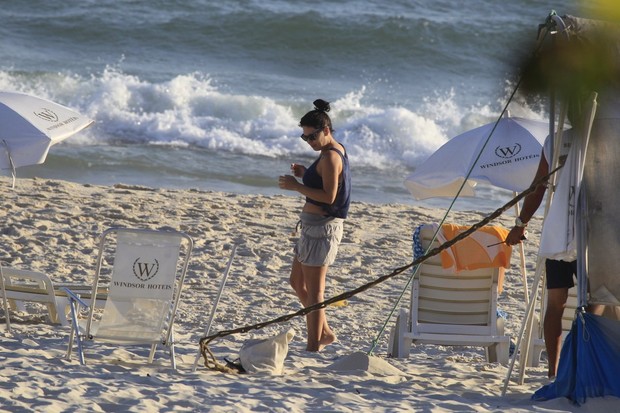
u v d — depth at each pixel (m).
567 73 18.55
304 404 17.97
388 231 47.12
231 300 32.34
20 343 23.22
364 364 22.31
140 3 116.81
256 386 19.38
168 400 17.80
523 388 20.56
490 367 24.03
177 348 24.36
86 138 73.56
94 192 51.78
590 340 18.16
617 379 17.91
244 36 113.88
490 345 25.22
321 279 24.58
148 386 18.94
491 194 64.06
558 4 132.25
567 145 18.84
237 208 49.97
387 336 29.00
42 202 47.19
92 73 99.00
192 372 21.05
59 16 112.75
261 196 55.09
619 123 18.28
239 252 39.84
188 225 44.38
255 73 107.38
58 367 20.44
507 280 38.25
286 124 80.50
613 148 18.28
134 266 20.61
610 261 18.31
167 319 22.61
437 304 25.20
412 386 20.27
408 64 113.31
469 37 117.50
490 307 25.09
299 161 73.44
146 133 76.06
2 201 46.66
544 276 24.59
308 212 24.08
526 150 24.27
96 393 17.97
